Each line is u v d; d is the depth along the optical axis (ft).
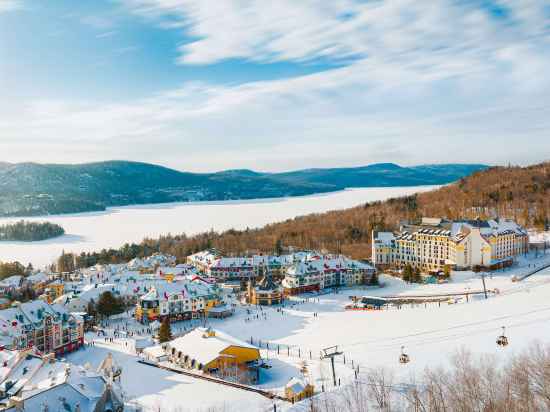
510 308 564.71
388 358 453.99
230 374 444.96
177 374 442.50
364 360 458.50
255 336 603.26
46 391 324.19
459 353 419.54
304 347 540.11
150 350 534.37
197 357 471.21
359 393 354.74
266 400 371.97
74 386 337.93
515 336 455.22
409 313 619.26
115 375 413.39
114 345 590.96
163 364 483.51
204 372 453.58
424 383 363.35
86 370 383.04
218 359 463.01
